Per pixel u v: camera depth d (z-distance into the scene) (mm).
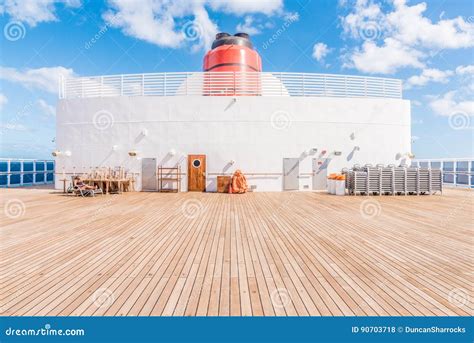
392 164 15047
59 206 10047
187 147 15031
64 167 15648
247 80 16719
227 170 15016
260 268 4324
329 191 14227
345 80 16219
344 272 4188
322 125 15383
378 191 13328
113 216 8320
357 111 15625
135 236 6121
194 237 6059
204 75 16203
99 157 15352
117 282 3818
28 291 3557
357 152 15586
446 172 18109
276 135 15141
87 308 3160
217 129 15016
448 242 5766
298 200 11805
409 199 12125
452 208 9828
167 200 11742
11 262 4543
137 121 15148
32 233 6336
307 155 15297
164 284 3762
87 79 16094
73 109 15609
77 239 5871
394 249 5293
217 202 11195
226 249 5246
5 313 3053
